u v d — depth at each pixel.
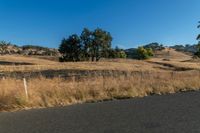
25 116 13.07
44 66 57.38
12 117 12.95
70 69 51.50
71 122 11.45
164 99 17.16
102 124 10.95
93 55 105.12
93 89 18.95
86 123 11.20
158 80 24.52
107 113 13.06
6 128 10.93
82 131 10.06
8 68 52.28
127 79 23.64
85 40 104.38
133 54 171.88
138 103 15.81
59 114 13.23
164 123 10.85
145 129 10.06
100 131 9.98
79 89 18.55
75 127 10.64
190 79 25.52
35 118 12.50
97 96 18.42
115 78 23.95
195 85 23.75
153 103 15.63
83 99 17.77
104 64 66.94
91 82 22.14
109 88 19.91
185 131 9.68
